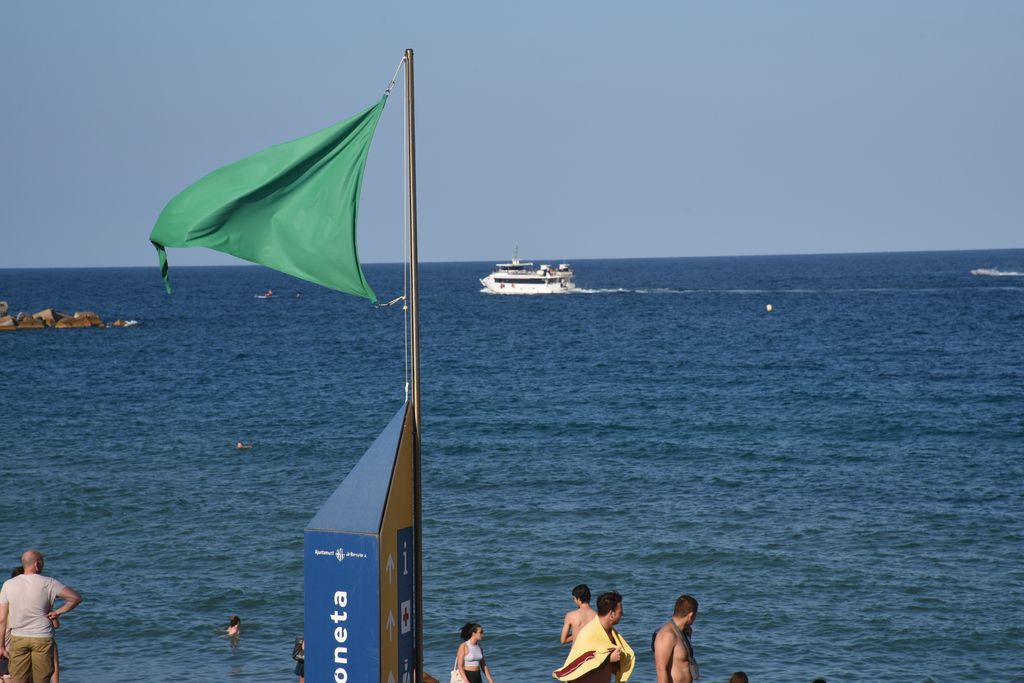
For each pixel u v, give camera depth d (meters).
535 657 82.06
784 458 159.62
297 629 88.75
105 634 87.06
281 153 39.94
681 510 125.69
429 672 79.38
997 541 110.81
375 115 40.03
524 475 148.12
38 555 45.09
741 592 96.06
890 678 77.31
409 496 38.00
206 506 129.88
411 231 40.06
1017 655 81.38
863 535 113.44
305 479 146.88
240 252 40.16
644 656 82.12
